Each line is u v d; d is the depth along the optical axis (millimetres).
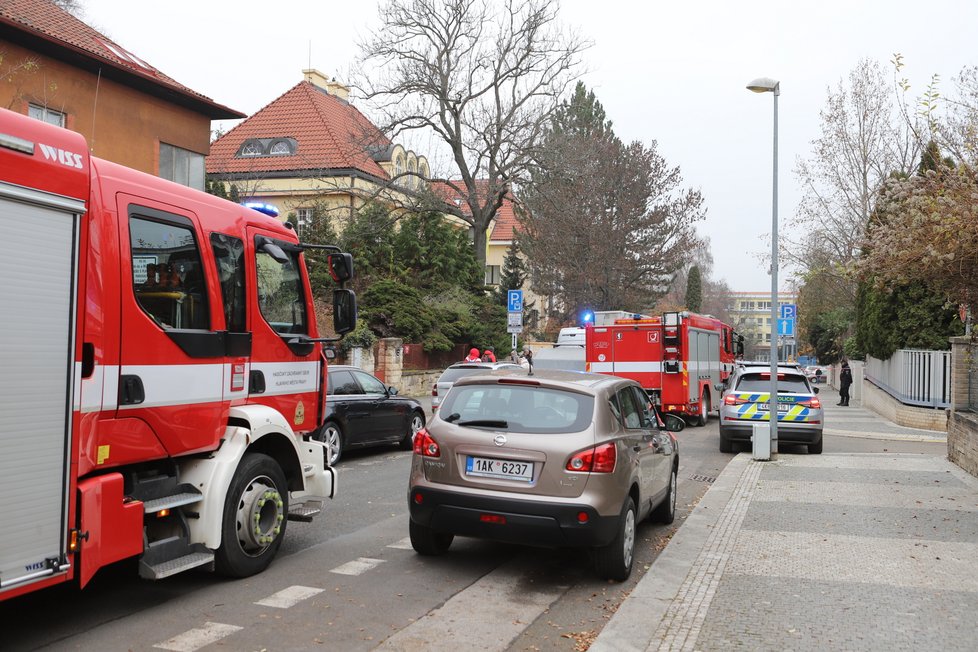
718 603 5996
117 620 5500
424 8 32812
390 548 7707
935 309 22703
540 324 55656
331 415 13141
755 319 162750
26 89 19000
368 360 26359
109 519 5102
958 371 14320
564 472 6414
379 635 5312
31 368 4496
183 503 5859
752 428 15320
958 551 7652
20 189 4414
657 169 46531
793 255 29500
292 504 7457
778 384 15594
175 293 5867
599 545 6434
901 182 10836
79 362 4859
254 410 6648
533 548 7863
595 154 37062
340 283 7609
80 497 4898
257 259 6934
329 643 5133
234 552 6359
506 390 6945
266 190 41781
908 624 5559
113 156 21672
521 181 34688
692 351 21203
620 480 6629
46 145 4629
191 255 6062
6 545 4336
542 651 5125
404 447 15820
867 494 10758
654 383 20766
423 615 5758
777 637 5277
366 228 33250
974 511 9602
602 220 44375
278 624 5469
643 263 46250
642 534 8578
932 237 9820
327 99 47344
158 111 23109
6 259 4355
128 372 5344
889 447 17156
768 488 11250
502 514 6457
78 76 20547
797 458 14727
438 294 34250
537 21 33219
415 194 34375
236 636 5223
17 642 5062
